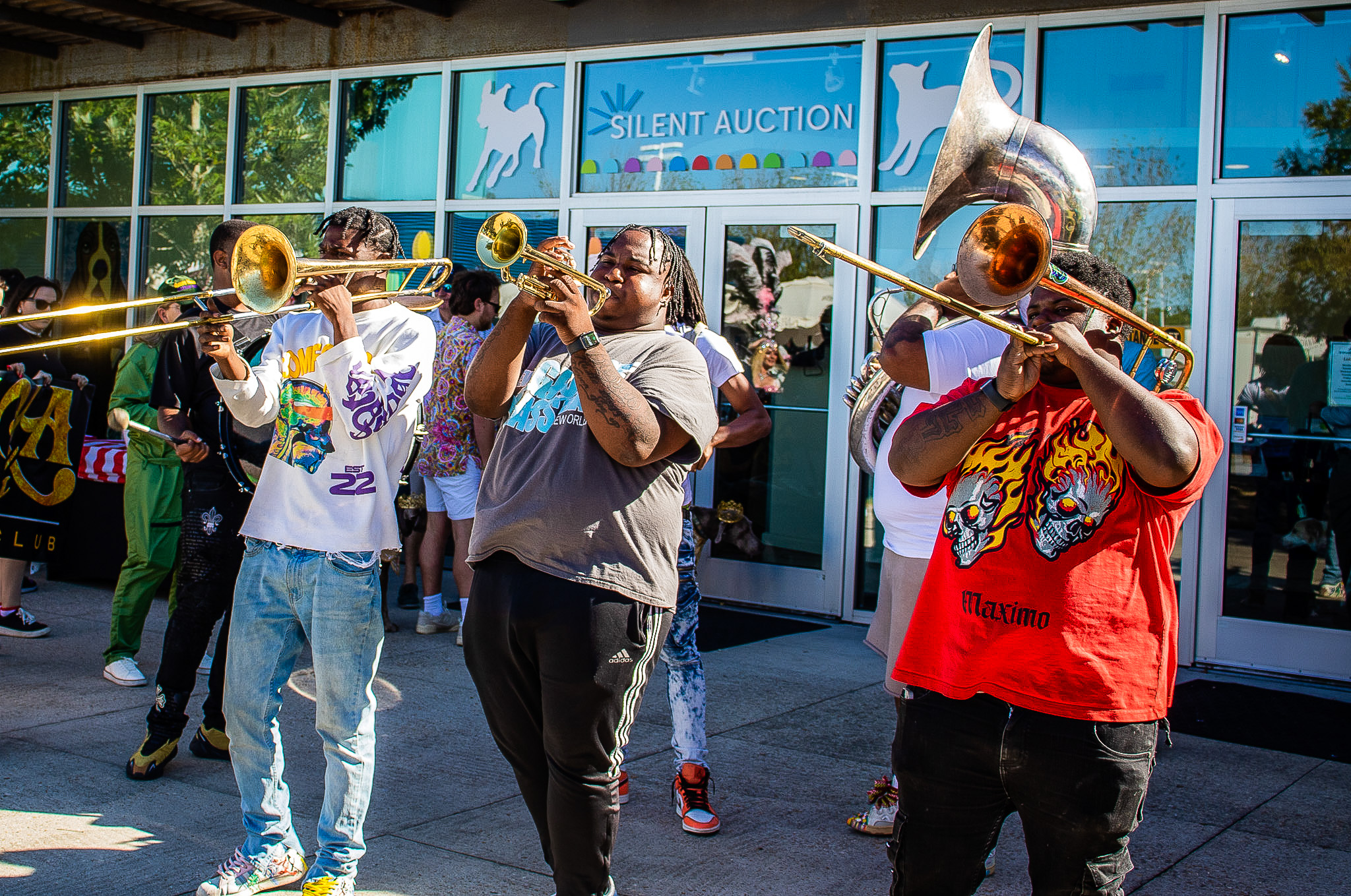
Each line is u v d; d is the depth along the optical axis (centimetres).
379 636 292
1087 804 194
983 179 291
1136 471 193
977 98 281
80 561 680
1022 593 199
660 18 683
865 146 634
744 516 672
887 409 324
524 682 240
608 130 708
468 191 755
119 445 675
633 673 236
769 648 579
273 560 288
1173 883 313
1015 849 336
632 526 236
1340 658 537
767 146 663
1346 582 539
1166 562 203
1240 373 557
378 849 325
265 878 294
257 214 825
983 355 278
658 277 260
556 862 241
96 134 890
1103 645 195
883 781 343
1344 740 449
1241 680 542
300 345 294
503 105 741
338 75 790
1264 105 553
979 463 211
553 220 727
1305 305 545
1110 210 582
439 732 433
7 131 923
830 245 200
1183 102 567
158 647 546
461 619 599
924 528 297
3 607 553
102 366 866
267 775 295
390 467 297
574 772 235
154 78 858
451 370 563
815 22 642
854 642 598
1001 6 596
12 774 370
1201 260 561
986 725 200
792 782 387
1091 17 579
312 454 285
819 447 654
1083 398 210
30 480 532
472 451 571
